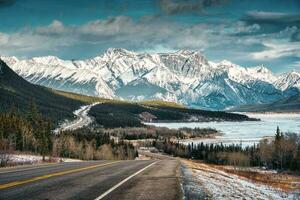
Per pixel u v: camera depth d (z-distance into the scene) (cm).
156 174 2755
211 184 2519
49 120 14238
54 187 1791
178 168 3662
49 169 2803
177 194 1745
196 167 4725
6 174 2303
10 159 4397
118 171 2891
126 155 18275
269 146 16112
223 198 1831
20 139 12125
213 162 18312
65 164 3728
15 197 1469
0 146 9588
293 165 13612
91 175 2450
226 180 3375
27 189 1684
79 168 3028
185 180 2456
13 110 14925
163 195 1694
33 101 14975
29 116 14762
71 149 14012
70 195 1584
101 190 1758
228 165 16712
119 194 1662
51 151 12694
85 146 15762
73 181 2061
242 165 16312
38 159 5556
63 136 15738
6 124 12588
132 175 2578
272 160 15400
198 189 2056
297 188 4884
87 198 1525
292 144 15362
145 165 3912
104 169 3042
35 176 2217
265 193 2795
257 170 14038
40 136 12900
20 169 2753
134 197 1602
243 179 4509
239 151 17438
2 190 1630
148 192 1767
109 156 16088
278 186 4738
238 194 2205
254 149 18200
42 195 1550
